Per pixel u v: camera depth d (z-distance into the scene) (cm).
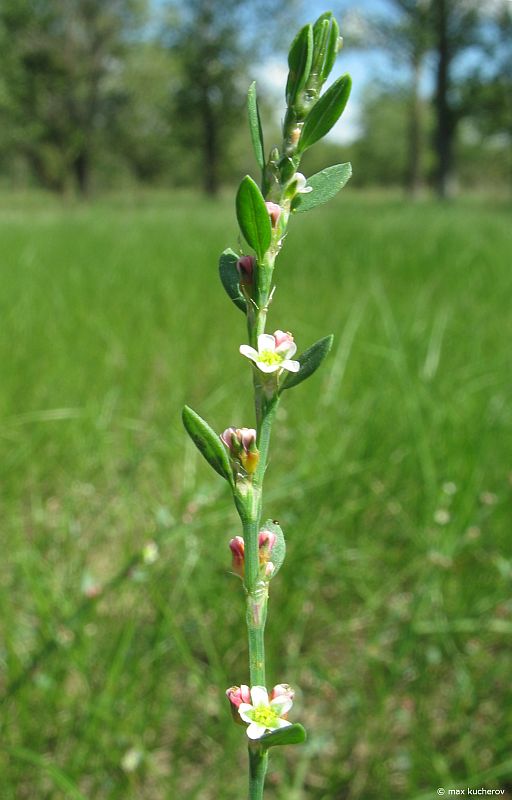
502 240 84
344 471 27
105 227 111
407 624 22
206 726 20
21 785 19
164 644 21
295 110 8
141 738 19
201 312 50
